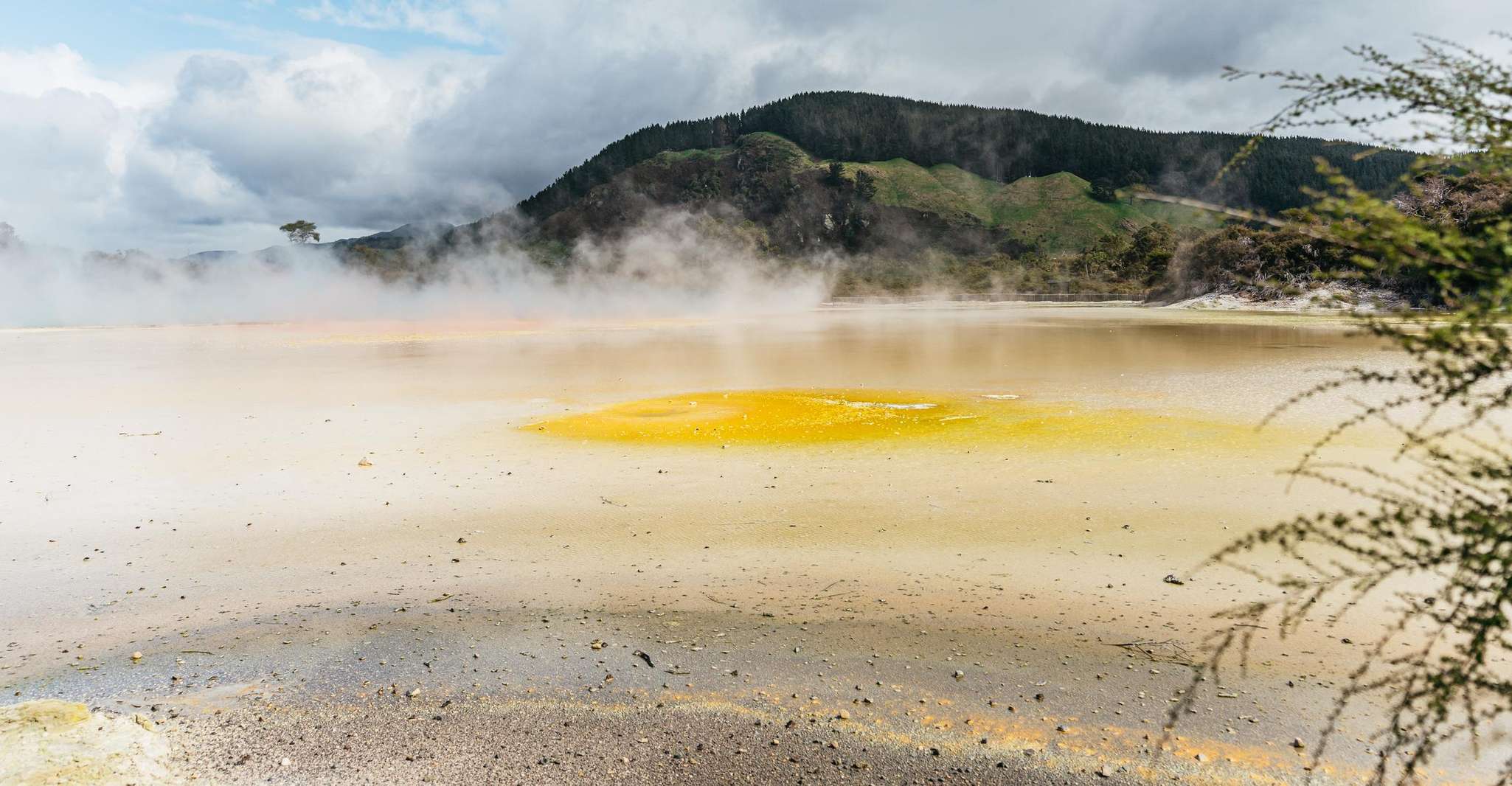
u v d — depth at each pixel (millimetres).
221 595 7961
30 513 10758
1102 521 9625
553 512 10484
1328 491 10414
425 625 7184
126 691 6074
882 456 13352
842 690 5848
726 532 9578
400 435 15805
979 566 8281
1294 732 5102
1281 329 42500
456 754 5160
